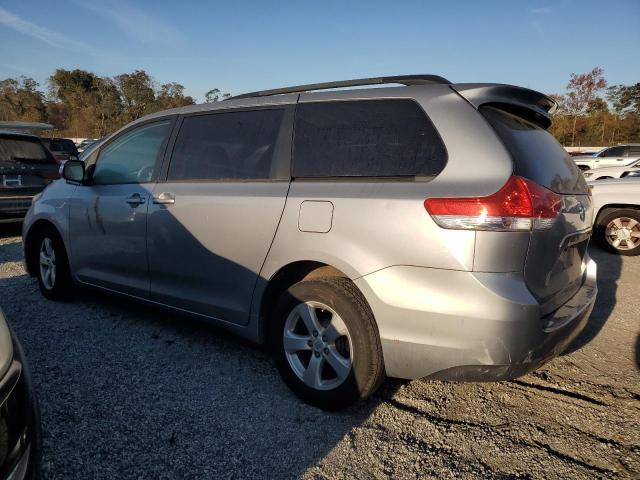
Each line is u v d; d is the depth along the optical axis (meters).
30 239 4.57
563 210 2.51
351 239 2.50
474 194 2.22
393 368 2.44
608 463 2.31
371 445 2.42
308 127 2.88
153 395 2.83
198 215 3.15
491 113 2.50
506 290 2.18
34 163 7.34
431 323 2.29
